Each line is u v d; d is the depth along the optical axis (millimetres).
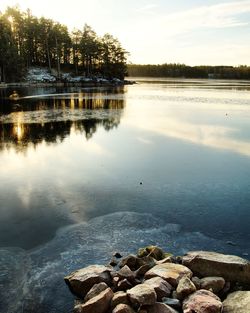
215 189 14852
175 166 18406
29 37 112375
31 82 98312
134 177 16453
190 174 17000
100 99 60000
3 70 90375
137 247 9914
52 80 106875
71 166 18359
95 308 6812
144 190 14711
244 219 11945
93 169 17797
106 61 131000
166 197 13930
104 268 8211
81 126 31672
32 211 12562
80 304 7344
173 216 12133
